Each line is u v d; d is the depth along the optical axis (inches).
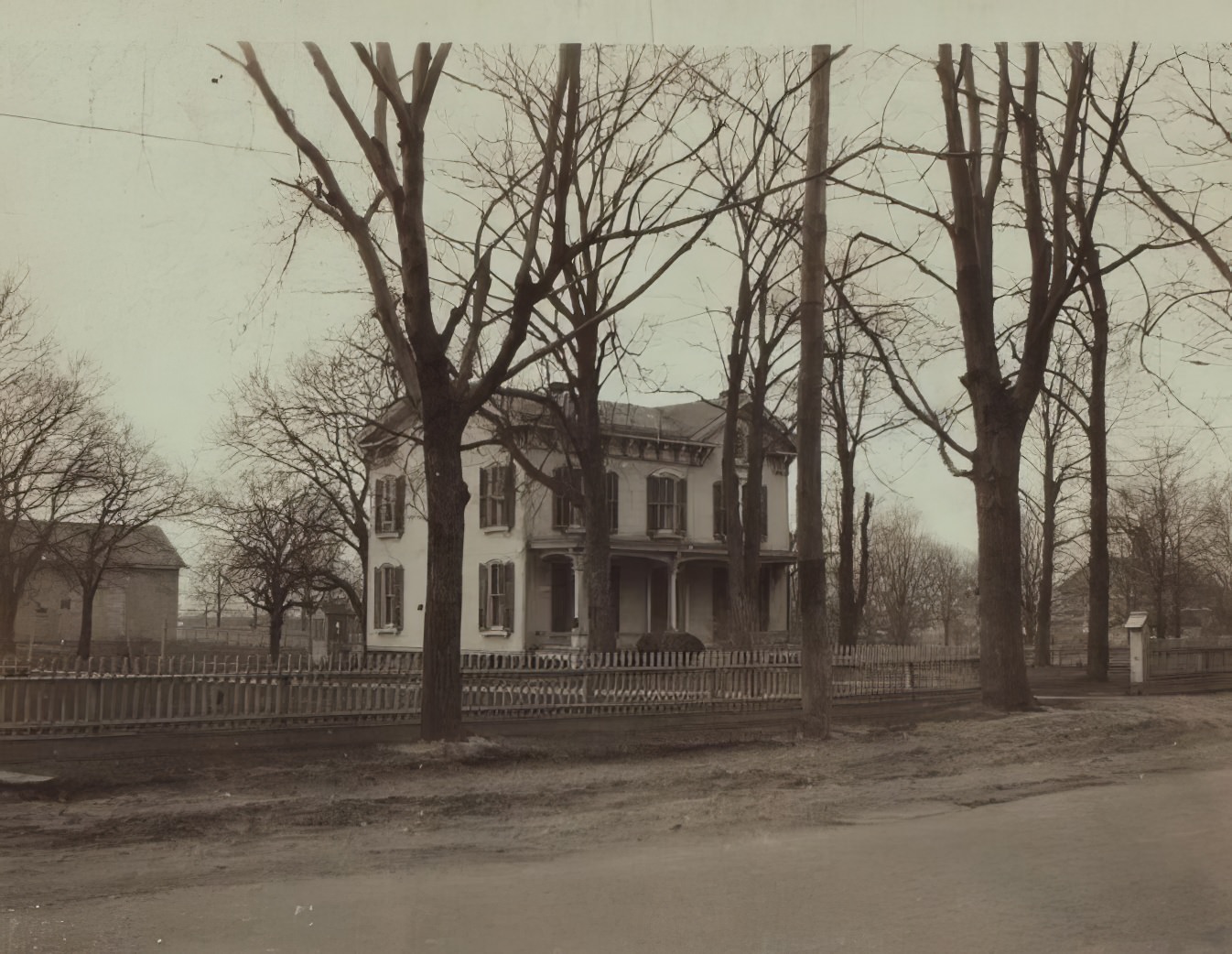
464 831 386.0
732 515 1140.5
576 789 473.4
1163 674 1138.7
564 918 262.7
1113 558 2086.6
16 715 582.2
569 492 1019.9
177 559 2343.8
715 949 236.2
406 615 1637.6
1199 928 252.8
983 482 840.3
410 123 582.2
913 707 866.8
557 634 1473.9
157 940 243.3
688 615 1641.2
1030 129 810.8
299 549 1750.7
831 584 2399.1
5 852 340.8
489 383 613.6
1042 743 647.8
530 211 835.4
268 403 1459.2
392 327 621.6
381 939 243.8
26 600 1756.9
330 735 623.8
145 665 634.2
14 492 1266.0
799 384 675.4
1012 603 830.5
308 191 616.4
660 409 1713.8
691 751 609.6
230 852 346.0
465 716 729.6
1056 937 245.8
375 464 1546.5
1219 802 446.3
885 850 351.3
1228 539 1845.5
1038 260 832.3
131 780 470.9
